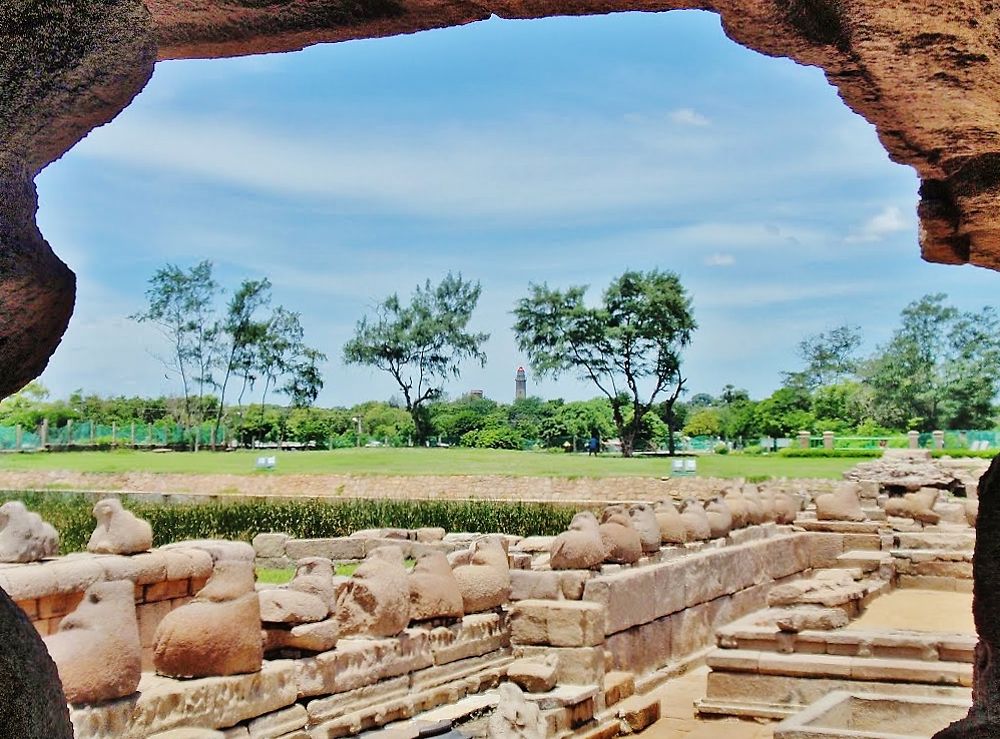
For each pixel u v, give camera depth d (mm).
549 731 10219
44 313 3123
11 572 9219
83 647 7309
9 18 2945
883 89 4109
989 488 4227
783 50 4020
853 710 9219
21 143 3047
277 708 8789
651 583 13453
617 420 61625
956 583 17750
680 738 10953
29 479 46844
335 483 43938
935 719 9023
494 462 48406
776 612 12000
